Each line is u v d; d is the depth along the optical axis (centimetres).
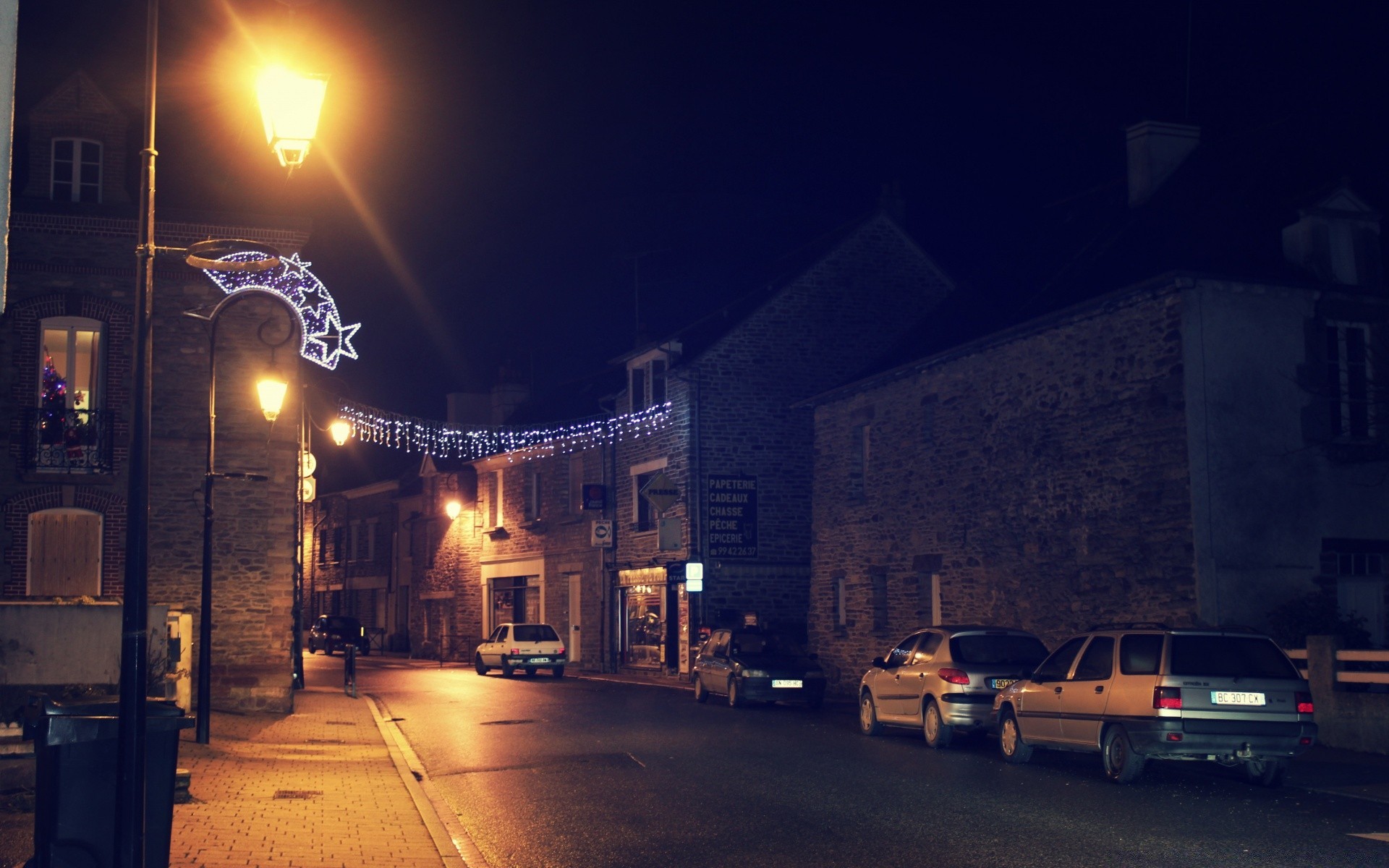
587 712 2181
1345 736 1484
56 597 1816
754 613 3125
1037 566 2089
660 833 1010
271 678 2047
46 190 1972
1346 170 1991
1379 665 1633
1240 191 2041
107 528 1977
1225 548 1766
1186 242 1973
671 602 3231
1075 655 1345
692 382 3147
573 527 3897
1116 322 1936
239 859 867
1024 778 1284
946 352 2322
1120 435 1912
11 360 1947
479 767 1455
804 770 1367
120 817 636
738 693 2284
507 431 4159
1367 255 1897
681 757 1502
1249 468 1795
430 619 4925
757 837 980
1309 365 1848
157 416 2023
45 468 1950
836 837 971
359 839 959
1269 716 1188
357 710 2166
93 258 1988
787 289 3228
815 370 3222
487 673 3566
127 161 2025
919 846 929
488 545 4534
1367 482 1862
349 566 5859
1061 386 2056
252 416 2070
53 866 684
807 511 3197
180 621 1742
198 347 2050
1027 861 862
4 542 1928
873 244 3294
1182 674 1195
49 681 1248
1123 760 1226
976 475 2272
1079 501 1994
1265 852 878
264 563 2059
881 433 2620
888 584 2553
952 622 2322
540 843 975
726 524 3127
